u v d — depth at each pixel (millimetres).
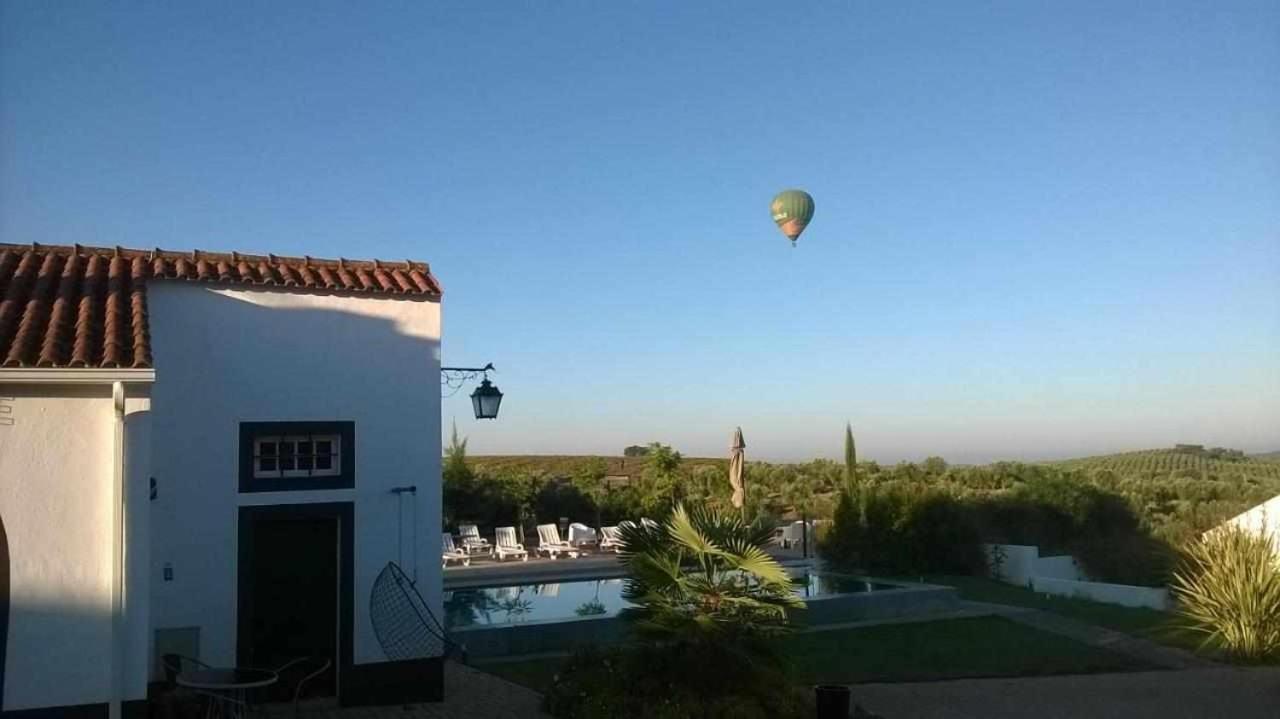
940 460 49531
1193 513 29016
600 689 10977
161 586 10766
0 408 8633
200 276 11234
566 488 36938
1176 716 11891
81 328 9516
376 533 11742
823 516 33156
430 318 12297
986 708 12219
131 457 8977
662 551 11047
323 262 12570
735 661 10789
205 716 9828
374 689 11539
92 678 8695
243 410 11281
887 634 17172
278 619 11383
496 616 19328
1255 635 15430
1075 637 16984
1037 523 26969
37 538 8672
